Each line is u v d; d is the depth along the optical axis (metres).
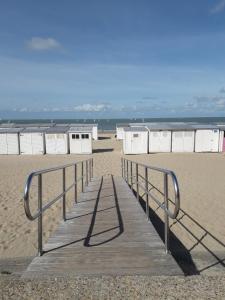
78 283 3.46
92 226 6.03
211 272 4.64
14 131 32.91
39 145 32.81
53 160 26.86
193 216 8.99
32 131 32.97
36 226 8.09
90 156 29.95
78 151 32.81
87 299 3.11
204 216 8.99
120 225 6.07
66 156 30.33
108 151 34.78
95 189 11.23
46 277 3.66
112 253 4.48
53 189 13.18
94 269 3.91
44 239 7.14
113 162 24.45
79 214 7.12
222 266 4.96
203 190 12.81
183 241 6.98
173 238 7.18
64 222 6.39
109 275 3.72
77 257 4.34
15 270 4.64
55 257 4.35
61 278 3.62
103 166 22.20
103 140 49.91
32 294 3.22
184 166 21.64
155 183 14.09
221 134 32.47
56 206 9.98
